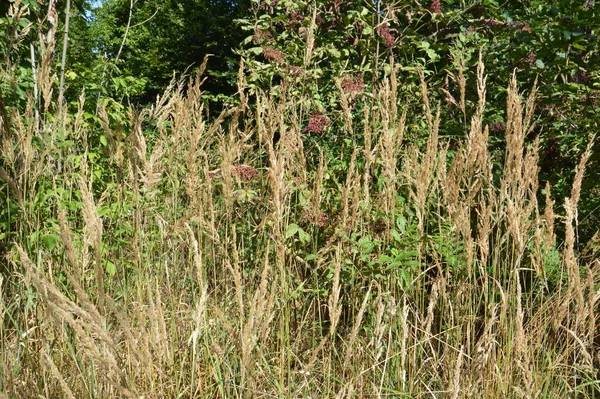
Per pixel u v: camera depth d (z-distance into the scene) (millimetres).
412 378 2412
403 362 2342
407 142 4184
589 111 4512
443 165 2930
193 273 2838
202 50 16703
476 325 2953
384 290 2900
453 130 4469
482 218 2607
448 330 2633
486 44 4859
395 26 4895
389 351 2553
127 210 3021
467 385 2443
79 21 5320
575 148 4340
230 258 2918
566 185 4457
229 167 2748
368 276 2803
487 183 2834
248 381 1881
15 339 2326
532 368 2297
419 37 4723
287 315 2396
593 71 4824
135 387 1930
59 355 2326
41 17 4406
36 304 2285
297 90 4133
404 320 2361
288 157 3135
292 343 2758
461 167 2688
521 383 2455
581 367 2500
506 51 4816
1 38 3273
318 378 2658
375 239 3041
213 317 2508
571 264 2348
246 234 3275
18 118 2635
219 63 16672
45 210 3051
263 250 3051
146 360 1778
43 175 3070
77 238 2738
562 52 4613
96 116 4180
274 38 4969
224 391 2230
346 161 3863
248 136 3277
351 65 4773
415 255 2865
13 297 2535
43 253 2629
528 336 2508
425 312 2963
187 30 16625
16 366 2127
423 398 2562
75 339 2057
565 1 4469
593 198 4547
